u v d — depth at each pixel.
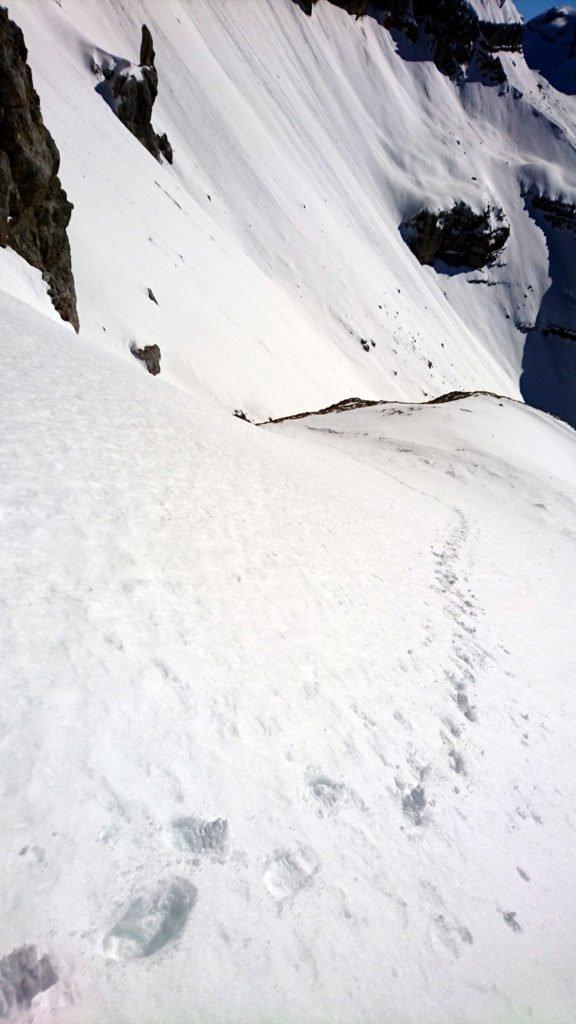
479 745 6.74
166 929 3.35
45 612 4.85
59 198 29.55
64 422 9.03
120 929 3.23
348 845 4.50
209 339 50.06
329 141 178.25
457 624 10.15
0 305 14.54
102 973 2.99
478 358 178.38
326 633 7.40
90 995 2.90
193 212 78.81
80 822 3.53
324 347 88.19
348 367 94.12
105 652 4.80
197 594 6.48
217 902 3.58
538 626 12.30
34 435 7.98
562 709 8.81
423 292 172.38
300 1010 3.25
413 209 193.12
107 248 44.25
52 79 60.78
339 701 6.16
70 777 3.73
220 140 118.12
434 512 20.02
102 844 3.51
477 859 5.05
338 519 12.81
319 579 8.91
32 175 26.34
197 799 4.11
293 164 145.12
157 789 4.00
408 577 11.43
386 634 8.31
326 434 35.56
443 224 196.75
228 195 109.75
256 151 126.88
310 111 179.38
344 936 3.77
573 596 16.27
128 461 8.97
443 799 5.57
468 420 39.03
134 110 80.69
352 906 4.01
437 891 4.51
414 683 7.37
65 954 2.98
